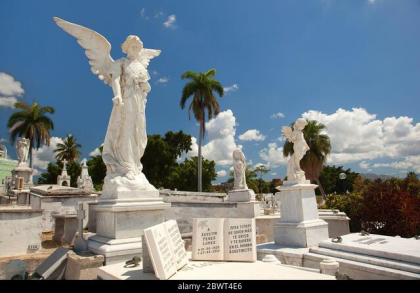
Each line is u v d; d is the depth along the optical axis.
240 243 5.11
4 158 44.97
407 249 5.17
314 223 7.34
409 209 9.83
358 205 11.38
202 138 31.39
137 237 5.58
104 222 5.83
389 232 10.17
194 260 5.07
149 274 4.20
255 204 12.68
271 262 4.99
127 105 6.31
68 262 5.04
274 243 7.76
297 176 7.68
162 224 4.47
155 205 5.83
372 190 11.14
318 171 31.55
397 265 4.70
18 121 40.19
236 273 4.23
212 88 32.06
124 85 6.44
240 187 13.66
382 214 10.32
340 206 12.23
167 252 4.24
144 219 5.76
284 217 7.72
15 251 6.33
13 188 18.08
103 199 6.04
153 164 37.88
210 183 41.91
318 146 31.00
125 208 5.44
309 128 31.55
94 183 41.12
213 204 11.85
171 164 39.31
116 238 5.35
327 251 5.95
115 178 5.93
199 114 31.22
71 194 11.44
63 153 54.41
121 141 6.27
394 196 10.34
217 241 5.17
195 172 40.09
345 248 5.78
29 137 40.12
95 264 4.81
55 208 10.92
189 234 8.45
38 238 6.70
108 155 6.32
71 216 7.75
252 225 5.19
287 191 7.71
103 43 6.52
